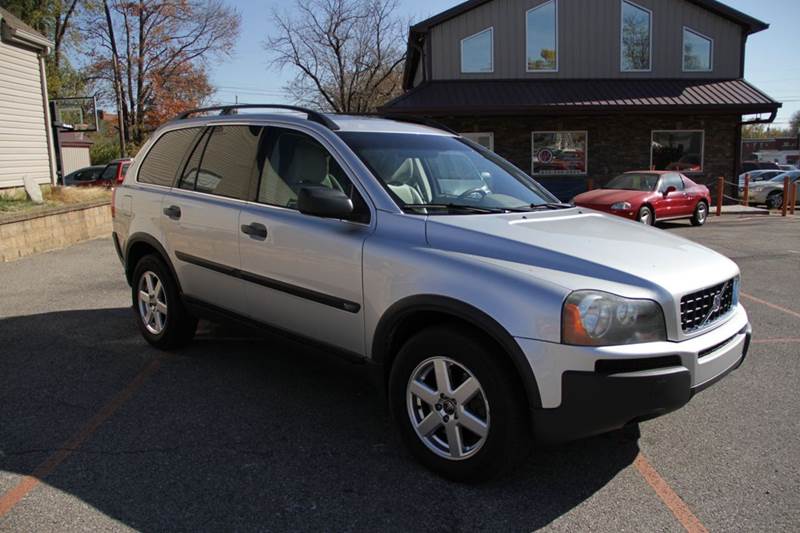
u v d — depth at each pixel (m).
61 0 33.78
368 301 3.45
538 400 2.83
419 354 3.22
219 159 4.64
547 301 2.81
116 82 36.03
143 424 3.83
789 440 3.67
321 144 3.94
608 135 19.88
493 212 3.69
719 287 3.26
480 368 2.97
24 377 4.62
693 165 20.22
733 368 3.33
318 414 4.02
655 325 2.87
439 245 3.25
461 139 4.65
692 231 14.01
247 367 4.88
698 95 19.28
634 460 3.45
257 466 3.33
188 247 4.69
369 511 2.92
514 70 20.05
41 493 3.03
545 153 19.84
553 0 19.88
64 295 7.30
